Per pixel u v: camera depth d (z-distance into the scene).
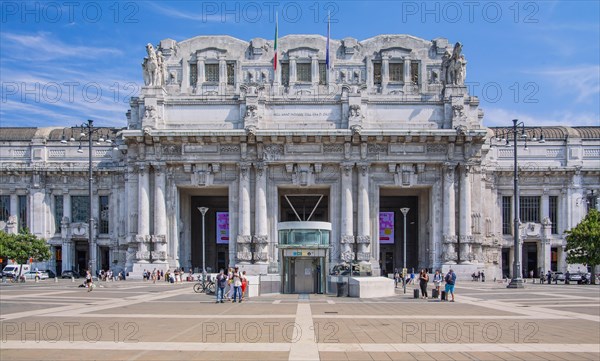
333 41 93.69
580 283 78.38
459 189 83.81
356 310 34.00
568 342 21.48
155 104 84.06
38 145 95.50
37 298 43.81
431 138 82.75
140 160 84.12
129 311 33.12
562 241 93.81
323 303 39.75
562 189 94.44
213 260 96.50
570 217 93.88
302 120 84.19
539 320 28.45
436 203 84.38
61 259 95.50
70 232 94.12
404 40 93.50
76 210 95.75
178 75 93.56
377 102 84.75
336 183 84.25
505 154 94.81
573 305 37.75
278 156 83.62
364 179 83.31
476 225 84.12
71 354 18.91
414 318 29.23
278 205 87.25
